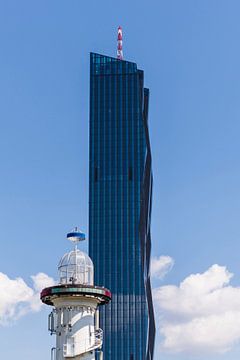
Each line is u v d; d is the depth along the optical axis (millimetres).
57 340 56688
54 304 57812
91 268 59938
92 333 56938
